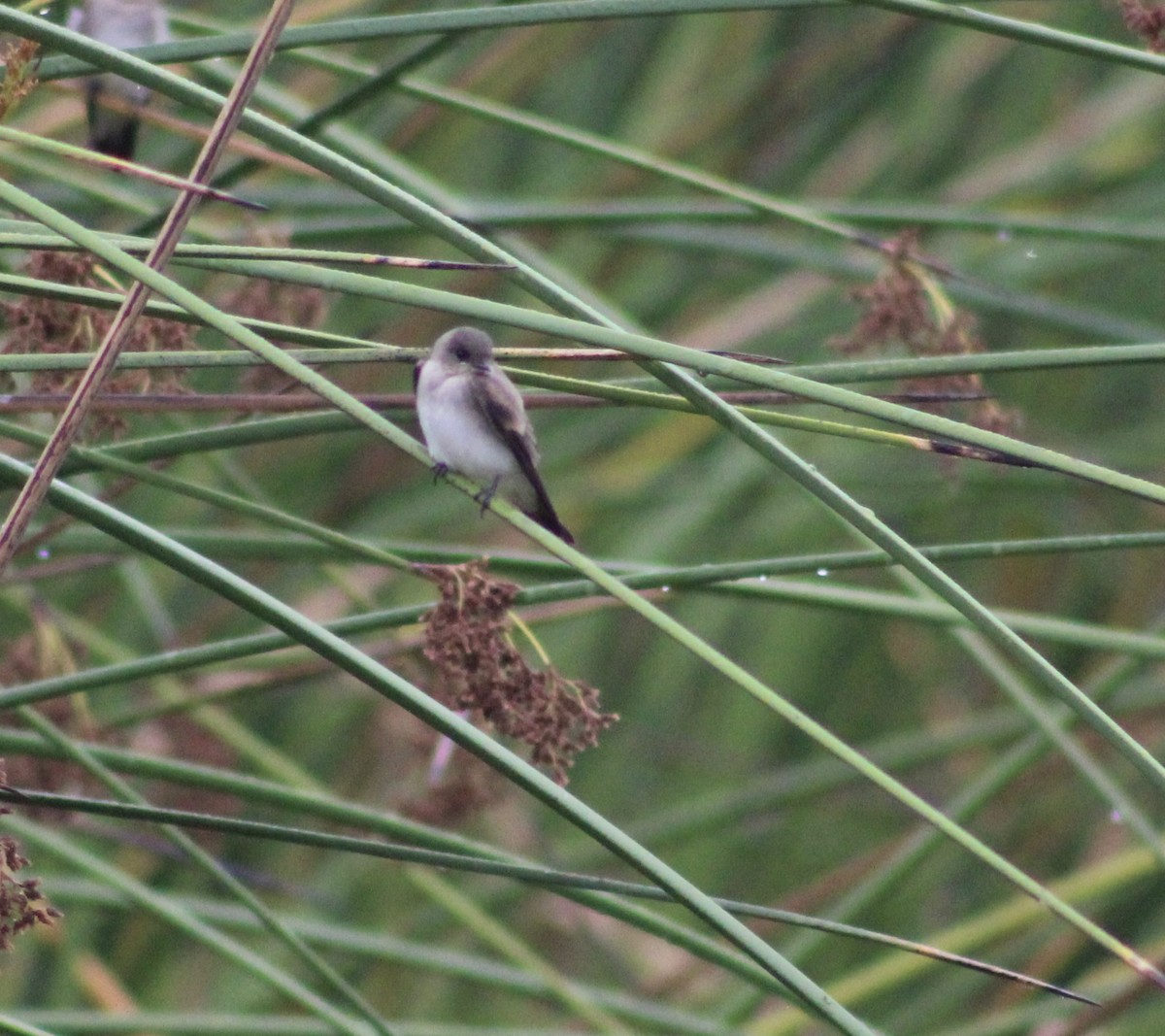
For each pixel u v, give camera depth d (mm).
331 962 12758
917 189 13430
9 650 10742
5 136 5230
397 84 8273
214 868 7695
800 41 13758
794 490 12969
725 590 7695
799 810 13805
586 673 13258
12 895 5488
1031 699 9008
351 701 13336
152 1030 9359
